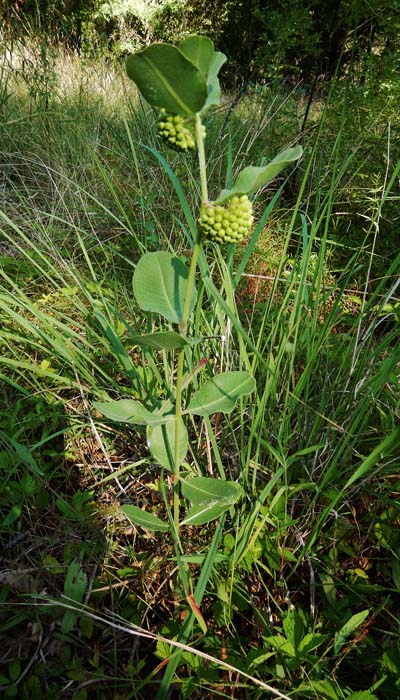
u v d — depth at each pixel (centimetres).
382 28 123
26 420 68
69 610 53
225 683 46
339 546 59
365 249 116
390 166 115
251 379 51
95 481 69
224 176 134
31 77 173
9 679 50
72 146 146
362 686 49
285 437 62
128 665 52
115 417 47
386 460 64
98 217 119
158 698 41
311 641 47
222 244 38
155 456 51
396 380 71
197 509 51
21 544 60
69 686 51
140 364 85
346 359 69
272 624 53
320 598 56
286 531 59
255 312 97
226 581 53
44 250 104
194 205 112
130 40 287
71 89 193
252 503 57
